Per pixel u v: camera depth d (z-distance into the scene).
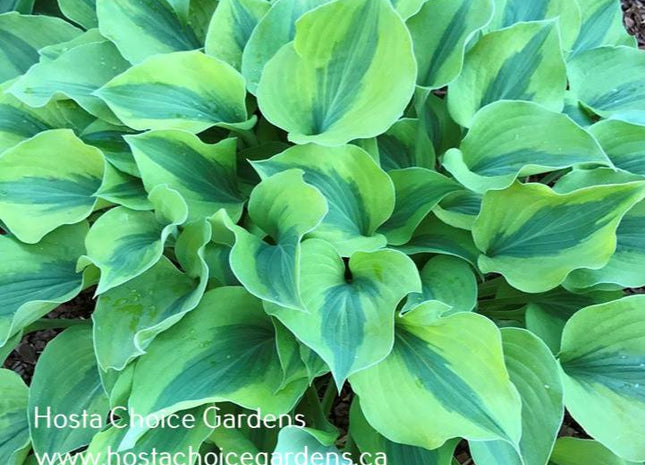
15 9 1.38
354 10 1.09
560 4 1.29
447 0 1.23
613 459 1.09
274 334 1.11
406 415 1.03
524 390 1.06
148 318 1.08
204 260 1.10
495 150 1.16
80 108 1.25
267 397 1.05
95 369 1.14
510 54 1.22
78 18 1.35
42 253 1.16
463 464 1.23
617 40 1.41
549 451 1.03
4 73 1.31
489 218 1.12
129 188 1.16
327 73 1.13
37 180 1.16
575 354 1.11
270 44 1.21
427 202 1.15
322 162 1.12
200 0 1.32
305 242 1.08
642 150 1.21
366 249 1.10
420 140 1.22
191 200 1.15
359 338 1.04
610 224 1.08
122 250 1.10
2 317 1.12
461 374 1.04
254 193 1.10
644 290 1.39
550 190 1.08
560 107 1.21
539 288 1.09
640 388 1.08
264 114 1.12
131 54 1.23
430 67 1.23
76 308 1.36
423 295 1.11
